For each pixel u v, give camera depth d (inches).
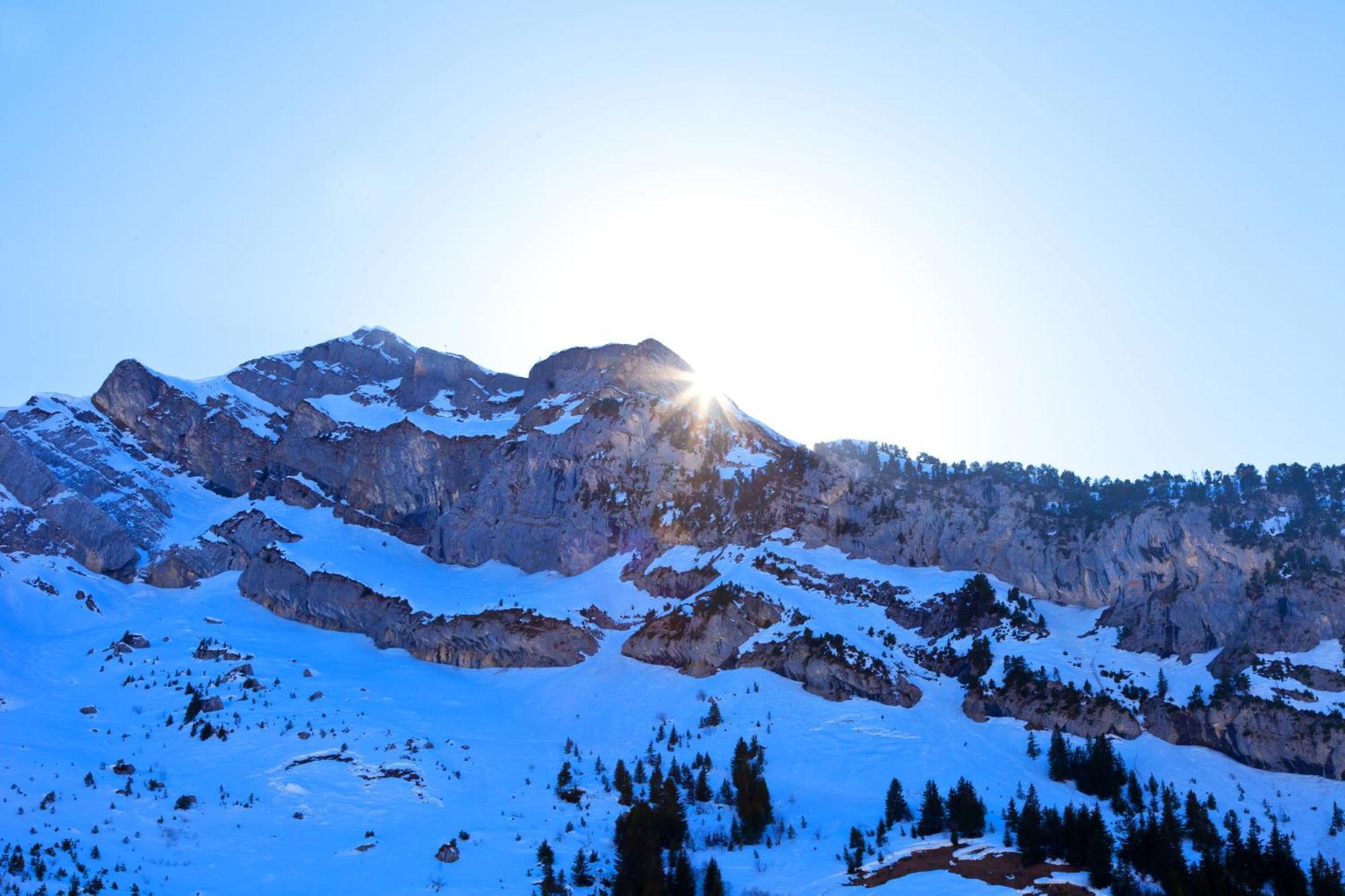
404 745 5300.2
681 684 6195.9
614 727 5816.9
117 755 5019.7
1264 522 6633.9
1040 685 5644.7
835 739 5334.6
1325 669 5556.1
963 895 3663.9
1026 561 6978.4
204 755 5049.2
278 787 4670.3
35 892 3388.3
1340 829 4517.7
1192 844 4138.8
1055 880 3752.5
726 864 4077.3
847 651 5999.0
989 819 4315.9
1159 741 5378.9
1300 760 5073.8
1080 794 4805.6
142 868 3769.7
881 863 3927.2
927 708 5757.9
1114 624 6432.1
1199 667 5910.4
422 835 4293.8
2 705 5787.4
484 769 5152.6
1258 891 3722.9
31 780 4500.5
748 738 5383.9
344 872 3912.4
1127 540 6742.1
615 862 3996.1
